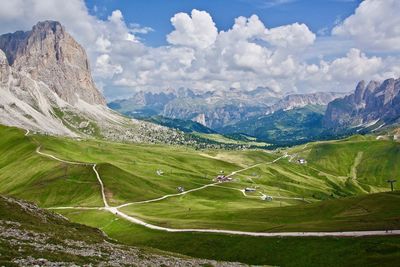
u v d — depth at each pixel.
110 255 64.19
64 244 64.50
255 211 176.75
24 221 75.38
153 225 154.62
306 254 102.75
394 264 86.81
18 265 46.38
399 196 157.50
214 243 122.19
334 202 166.62
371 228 112.56
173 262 70.44
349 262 94.00
